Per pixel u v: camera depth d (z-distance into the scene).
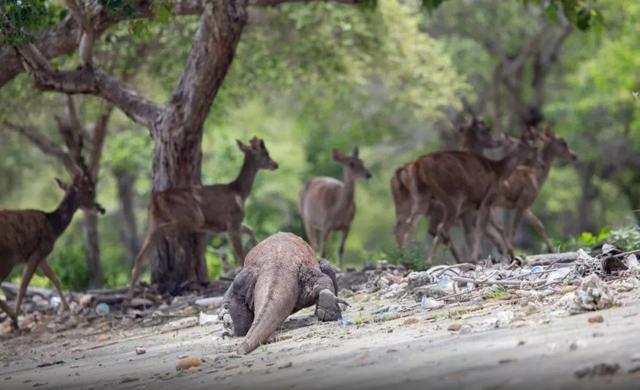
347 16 26.27
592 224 42.50
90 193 18.94
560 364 7.55
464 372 7.79
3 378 12.03
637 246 16.64
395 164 43.81
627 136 38.84
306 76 28.20
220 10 18.08
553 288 12.09
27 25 17.47
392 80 29.47
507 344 8.62
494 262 17.25
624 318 9.03
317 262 12.95
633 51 36.50
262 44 26.67
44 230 18.20
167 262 19.38
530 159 19.19
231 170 32.66
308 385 8.30
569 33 35.88
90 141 29.36
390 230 50.62
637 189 42.12
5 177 41.72
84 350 14.09
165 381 9.80
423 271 15.48
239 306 12.38
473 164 18.48
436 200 18.25
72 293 19.55
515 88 37.66
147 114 19.33
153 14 17.47
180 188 18.70
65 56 23.42
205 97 18.86
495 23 36.31
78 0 18.05
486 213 18.67
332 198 22.45
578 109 38.19
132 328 16.30
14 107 26.00
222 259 23.75
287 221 35.44
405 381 7.86
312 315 13.02
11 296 20.25
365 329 11.23
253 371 9.44
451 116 36.50
